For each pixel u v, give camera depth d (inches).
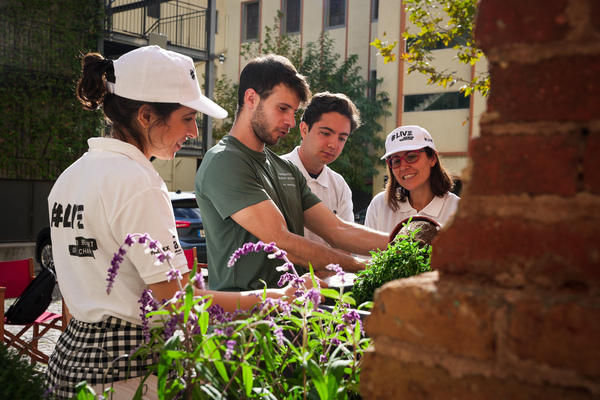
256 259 91.0
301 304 56.2
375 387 40.3
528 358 34.3
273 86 95.6
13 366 59.1
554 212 35.4
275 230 89.5
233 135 99.9
